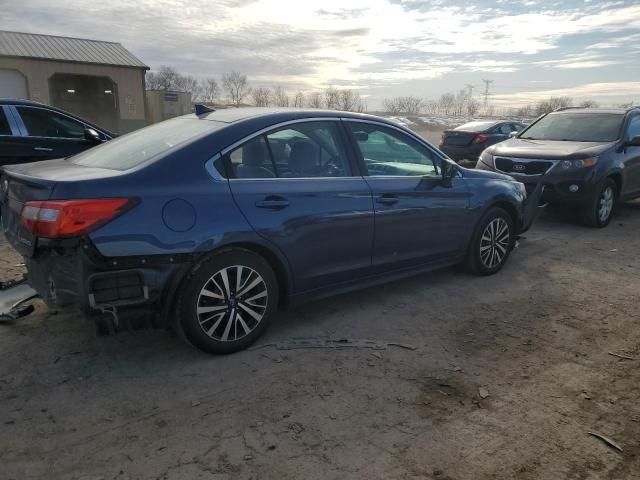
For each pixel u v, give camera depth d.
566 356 3.59
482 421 2.82
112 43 27.09
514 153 7.73
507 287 4.96
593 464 2.50
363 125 4.18
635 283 5.14
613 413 2.92
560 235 7.14
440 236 4.65
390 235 4.20
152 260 3.02
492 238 5.18
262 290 3.53
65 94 29.98
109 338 3.66
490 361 3.49
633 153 8.01
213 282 3.29
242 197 3.35
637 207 9.48
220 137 3.41
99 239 2.86
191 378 3.18
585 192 7.23
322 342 3.71
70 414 2.79
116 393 3.00
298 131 3.78
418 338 3.82
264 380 3.19
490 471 2.43
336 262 3.90
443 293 4.75
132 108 25.38
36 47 23.67
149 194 3.03
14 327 3.78
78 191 2.86
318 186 3.74
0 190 3.70
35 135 7.10
